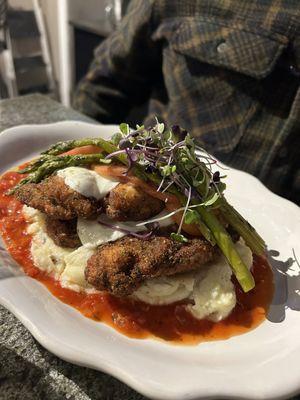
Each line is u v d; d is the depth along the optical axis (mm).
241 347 171
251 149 328
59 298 180
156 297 184
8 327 169
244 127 325
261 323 186
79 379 156
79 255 189
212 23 324
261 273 211
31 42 629
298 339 172
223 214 203
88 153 207
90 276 177
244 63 311
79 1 609
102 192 194
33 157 260
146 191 192
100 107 420
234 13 319
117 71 400
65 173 195
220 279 188
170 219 195
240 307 191
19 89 633
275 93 314
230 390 140
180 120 350
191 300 188
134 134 203
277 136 317
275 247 228
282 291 205
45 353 163
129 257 180
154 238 189
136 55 380
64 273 188
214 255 194
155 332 173
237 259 189
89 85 419
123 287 175
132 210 190
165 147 199
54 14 623
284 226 235
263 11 309
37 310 159
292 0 301
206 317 183
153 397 135
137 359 149
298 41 300
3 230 209
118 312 178
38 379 154
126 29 378
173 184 194
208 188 198
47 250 196
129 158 191
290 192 330
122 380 140
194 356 164
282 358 160
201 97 339
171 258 182
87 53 635
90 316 175
